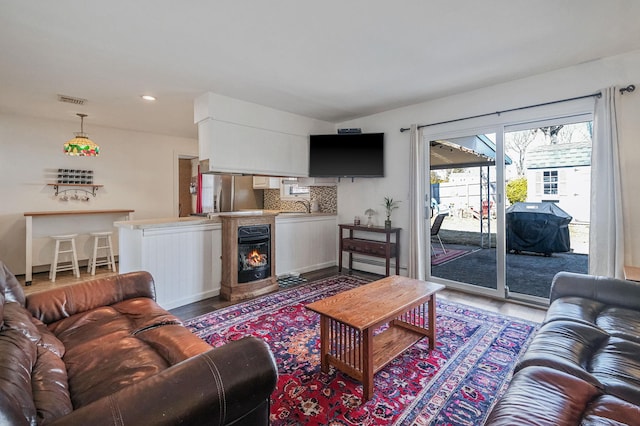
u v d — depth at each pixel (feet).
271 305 11.10
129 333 5.60
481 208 12.45
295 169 15.20
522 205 11.76
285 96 12.57
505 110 11.21
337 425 5.23
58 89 11.58
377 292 7.66
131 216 17.92
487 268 12.49
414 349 7.77
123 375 4.24
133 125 17.34
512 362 7.13
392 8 6.72
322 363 6.77
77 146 14.24
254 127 13.47
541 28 7.59
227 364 3.37
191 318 9.95
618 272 8.77
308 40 8.10
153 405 2.80
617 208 8.81
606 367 4.45
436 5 6.62
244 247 12.30
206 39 8.02
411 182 13.51
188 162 24.68
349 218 16.76
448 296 11.92
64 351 4.99
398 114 14.46
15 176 15.26
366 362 5.85
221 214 13.53
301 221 15.67
